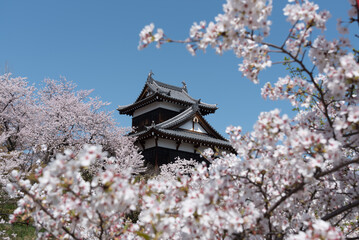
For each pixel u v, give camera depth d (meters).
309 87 3.57
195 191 2.65
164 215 2.51
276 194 3.22
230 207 2.61
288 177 3.07
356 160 2.51
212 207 2.42
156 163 26.16
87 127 19.58
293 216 3.44
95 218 2.60
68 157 2.41
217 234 2.86
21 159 12.65
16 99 17.42
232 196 2.94
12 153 12.15
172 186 2.90
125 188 2.23
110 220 2.90
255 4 2.50
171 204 2.62
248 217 2.61
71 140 17.81
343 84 2.54
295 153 2.57
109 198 2.23
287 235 3.10
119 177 2.31
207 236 2.43
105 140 21.28
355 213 3.95
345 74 2.47
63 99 19.59
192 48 2.70
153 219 2.45
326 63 2.95
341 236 2.21
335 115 3.80
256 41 2.74
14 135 16.80
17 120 17.73
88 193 2.62
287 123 2.74
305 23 2.85
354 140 2.91
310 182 2.80
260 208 3.12
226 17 2.57
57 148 17.75
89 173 11.85
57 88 22.09
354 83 2.56
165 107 32.84
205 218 2.37
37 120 18.47
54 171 2.24
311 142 2.47
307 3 2.66
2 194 9.66
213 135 31.41
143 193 2.63
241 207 2.91
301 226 3.27
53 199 2.37
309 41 2.96
